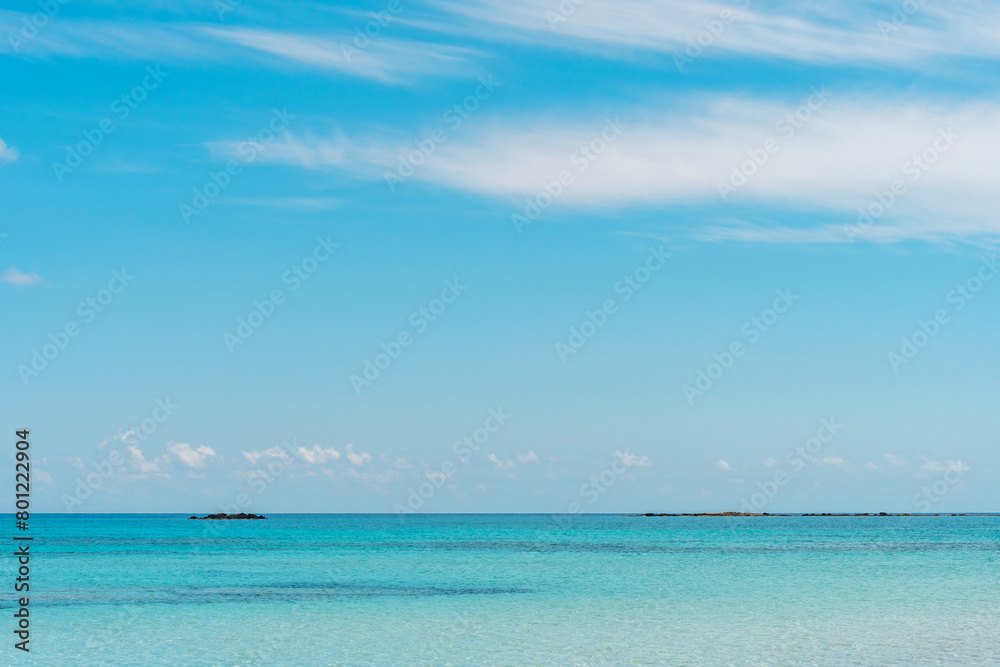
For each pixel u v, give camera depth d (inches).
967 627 1314.0
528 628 1336.1
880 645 1165.7
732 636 1245.7
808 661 1066.7
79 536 4872.0
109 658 1117.7
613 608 1565.0
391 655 1129.4
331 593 1839.3
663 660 1081.4
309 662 1088.8
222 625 1376.7
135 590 1894.7
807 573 2306.8
